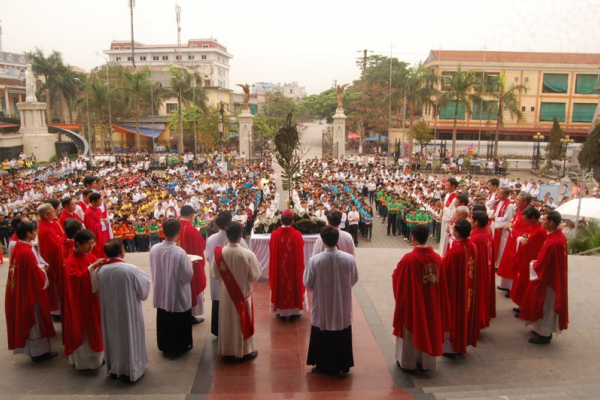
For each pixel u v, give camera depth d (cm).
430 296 526
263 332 668
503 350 620
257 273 577
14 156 3753
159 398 487
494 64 4581
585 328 686
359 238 2022
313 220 881
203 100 4269
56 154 4059
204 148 4650
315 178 2634
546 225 623
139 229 1625
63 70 4900
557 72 4569
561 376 552
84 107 4262
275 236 689
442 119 4791
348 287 534
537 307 623
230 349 577
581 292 829
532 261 646
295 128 981
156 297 592
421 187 2367
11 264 583
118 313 525
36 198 2264
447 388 512
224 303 571
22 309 578
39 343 593
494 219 852
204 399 487
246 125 3966
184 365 578
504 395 472
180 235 711
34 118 3919
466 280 581
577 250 1227
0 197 2050
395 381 539
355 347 622
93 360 566
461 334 585
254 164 3403
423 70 3828
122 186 2445
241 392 514
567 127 4628
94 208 796
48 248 675
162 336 596
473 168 3772
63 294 570
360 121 5506
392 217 2059
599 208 1226
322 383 533
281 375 552
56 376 557
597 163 2720
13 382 544
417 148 4725
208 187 2367
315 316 541
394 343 633
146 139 4978
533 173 3872
